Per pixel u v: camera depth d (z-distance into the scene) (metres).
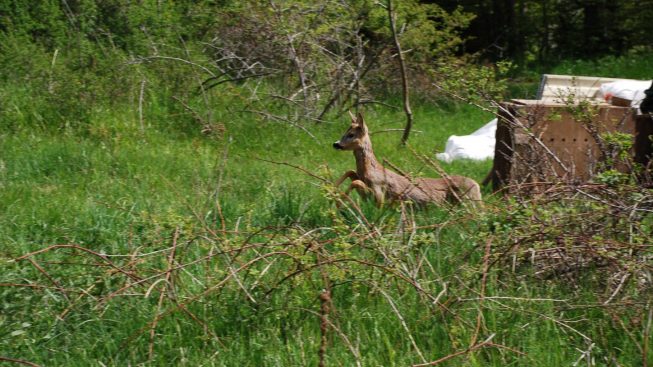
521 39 33.00
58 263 6.97
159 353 6.32
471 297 6.78
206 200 9.27
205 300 6.78
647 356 6.30
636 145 11.18
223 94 15.46
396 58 19.16
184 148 13.20
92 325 6.56
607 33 33.16
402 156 14.37
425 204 9.88
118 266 7.29
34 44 15.98
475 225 7.94
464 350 6.14
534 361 6.20
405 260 7.06
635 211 7.19
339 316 6.64
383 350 6.34
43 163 11.65
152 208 9.48
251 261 6.68
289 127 14.77
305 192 10.24
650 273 6.82
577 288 7.08
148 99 15.02
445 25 23.27
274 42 16.06
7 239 8.34
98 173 11.48
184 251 7.12
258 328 6.56
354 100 17.22
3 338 6.32
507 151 10.99
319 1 16.56
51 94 14.10
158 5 17.11
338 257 6.73
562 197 7.45
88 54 15.57
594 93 15.07
